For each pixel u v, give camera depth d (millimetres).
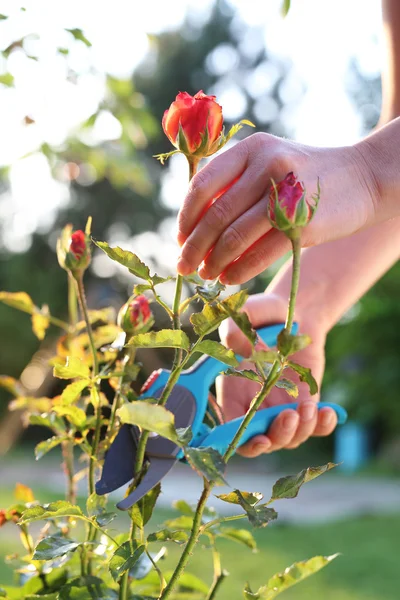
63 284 16234
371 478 9984
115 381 1007
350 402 10062
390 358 9664
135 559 884
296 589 3639
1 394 13383
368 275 1375
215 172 926
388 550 4629
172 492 8195
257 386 1296
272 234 940
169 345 870
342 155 975
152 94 17422
